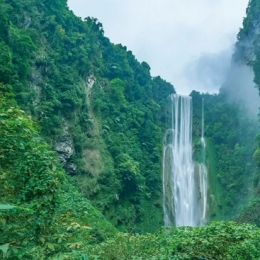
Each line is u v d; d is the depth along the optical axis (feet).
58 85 93.66
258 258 15.06
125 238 18.17
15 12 89.66
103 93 118.83
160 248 16.76
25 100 74.28
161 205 120.78
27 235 9.55
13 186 10.85
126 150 112.37
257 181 104.17
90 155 96.84
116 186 96.84
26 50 78.84
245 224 18.11
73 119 94.17
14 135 11.61
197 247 16.31
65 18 116.88
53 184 10.69
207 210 125.70
